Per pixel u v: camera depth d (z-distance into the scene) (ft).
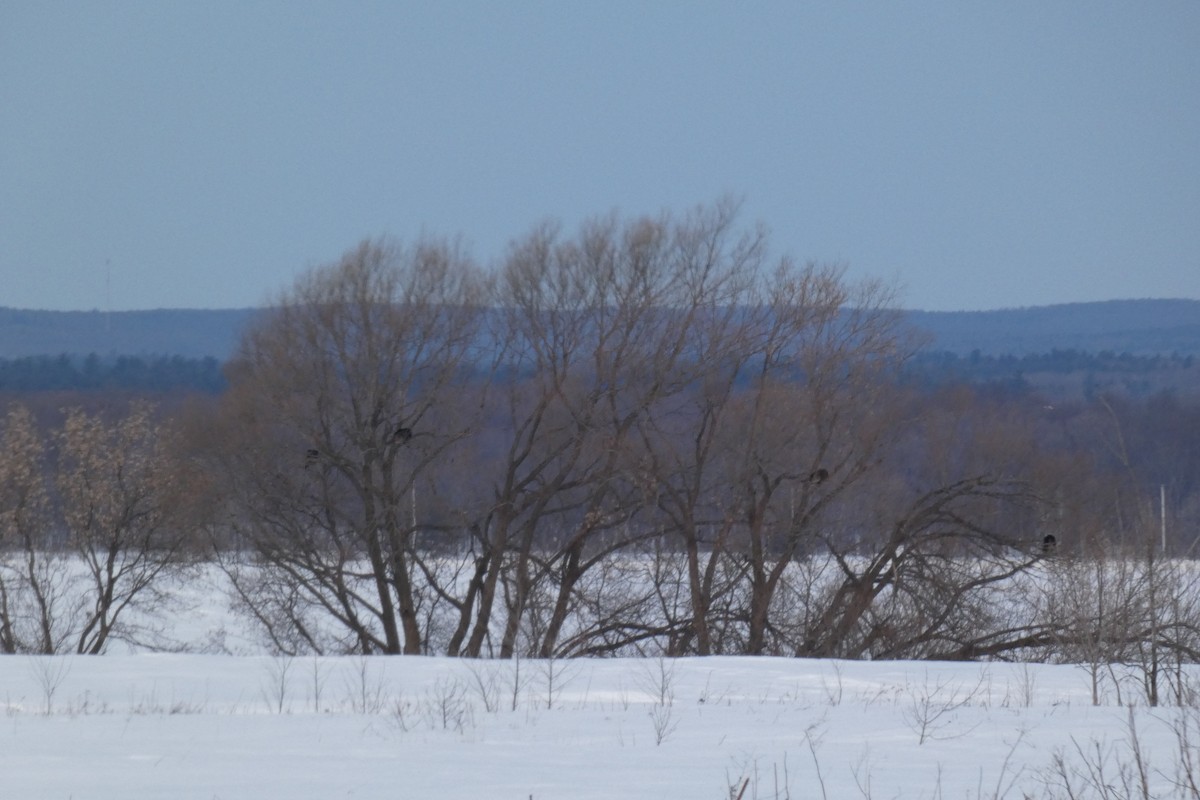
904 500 396.16
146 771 123.95
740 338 402.11
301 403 388.37
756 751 138.72
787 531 398.21
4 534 365.61
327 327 389.39
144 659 254.68
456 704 188.44
